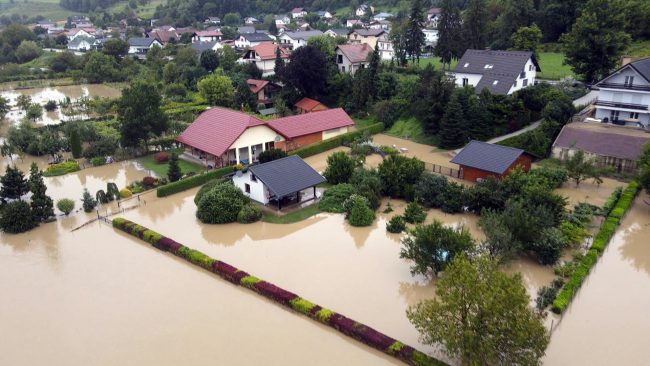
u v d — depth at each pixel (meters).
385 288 29.69
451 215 39.31
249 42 124.12
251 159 53.12
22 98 80.88
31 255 35.16
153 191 46.84
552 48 86.81
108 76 106.12
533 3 89.12
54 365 24.17
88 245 36.53
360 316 27.06
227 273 31.00
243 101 74.94
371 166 50.88
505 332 20.58
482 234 35.62
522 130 55.69
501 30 84.44
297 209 41.59
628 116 53.28
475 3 75.94
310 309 26.88
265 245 35.59
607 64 61.34
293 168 42.72
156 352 24.77
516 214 31.86
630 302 27.83
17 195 42.34
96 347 25.30
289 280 30.75
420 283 30.14
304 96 75.31
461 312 21.66
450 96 56.84
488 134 55.28
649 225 37.19
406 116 65.00
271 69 90.94
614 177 46.41
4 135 66.12
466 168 46.09
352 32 113.94
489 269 22.53
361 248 34.72
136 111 54.47
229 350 24.75
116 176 51.00
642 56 69.94
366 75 68.94
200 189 43.62
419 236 29.50
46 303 29.22
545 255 30.94
